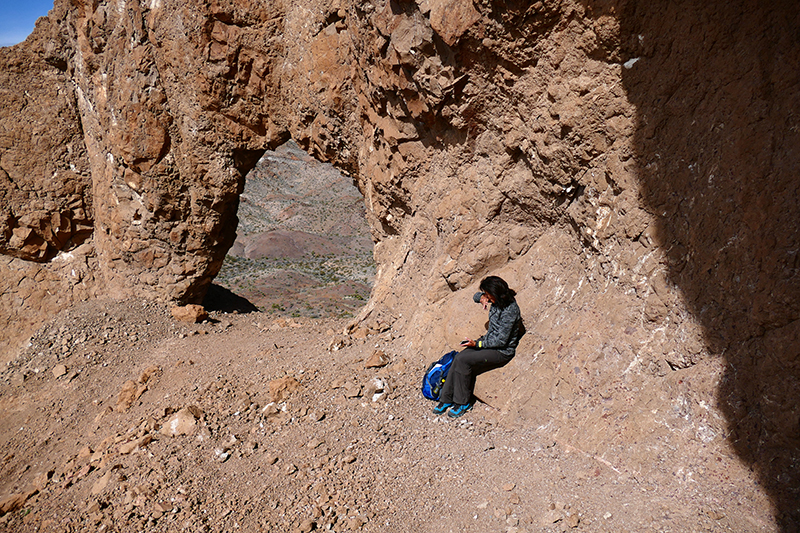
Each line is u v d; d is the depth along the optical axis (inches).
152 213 365.1
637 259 136.3
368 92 248.1
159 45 319.0
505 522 118.1
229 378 246.1
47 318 362.6
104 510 165.2
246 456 177.6
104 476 182.7
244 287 1059.9
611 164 143.8
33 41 371.6
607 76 142.3
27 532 166.9
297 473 161.0
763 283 105.7
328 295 1015.0
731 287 112.8
